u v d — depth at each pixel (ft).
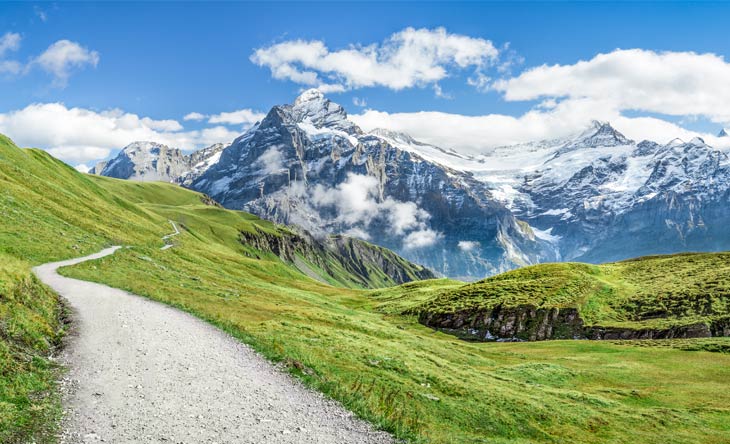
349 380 107.34
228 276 368.68
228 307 187.73
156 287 199.31
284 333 143.43
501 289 392.06
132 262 257.34
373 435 72.23
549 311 332.80
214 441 60.80
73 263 212.02
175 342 107.34
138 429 61.31
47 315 108.68
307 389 88.99
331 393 88.33
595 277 402.93
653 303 324.80
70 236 268.00
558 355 236.63
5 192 279.69
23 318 91.97
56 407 64.75
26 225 241.96
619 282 391.24
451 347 224.33
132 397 71.67
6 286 100.32
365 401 89.15
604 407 143.95
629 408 145.28
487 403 126.31
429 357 168.04
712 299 301.84
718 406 151.53
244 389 82.43
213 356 100.17
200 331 122.83
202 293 215.92
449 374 149.89
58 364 82.28
